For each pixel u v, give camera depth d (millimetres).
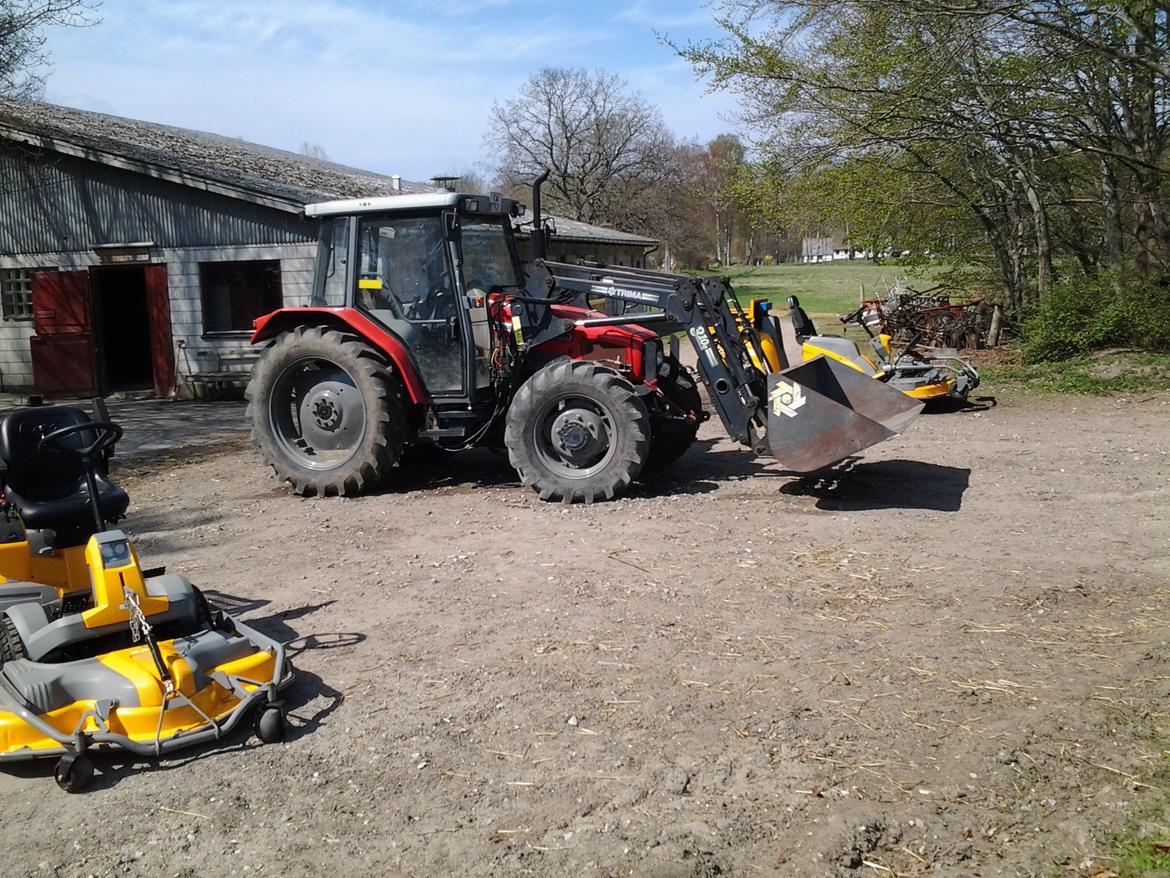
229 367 16000
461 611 5539
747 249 78312
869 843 3293
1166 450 9156
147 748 3877
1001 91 14875
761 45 15422
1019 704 4195
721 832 3365
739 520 7215
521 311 8445
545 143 53812
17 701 3971
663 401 8633
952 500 7602
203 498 8648
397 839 3410
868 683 4441
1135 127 15609
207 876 3254
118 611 4266
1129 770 3666
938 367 12141
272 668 4379
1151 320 14781
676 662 4734
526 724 4180
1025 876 3119
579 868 3199
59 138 15727
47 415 5344
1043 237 16734
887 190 17156
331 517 7824
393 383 8453
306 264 15375
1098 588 5539
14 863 3363
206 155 18422
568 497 7895
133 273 19438
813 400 7344
